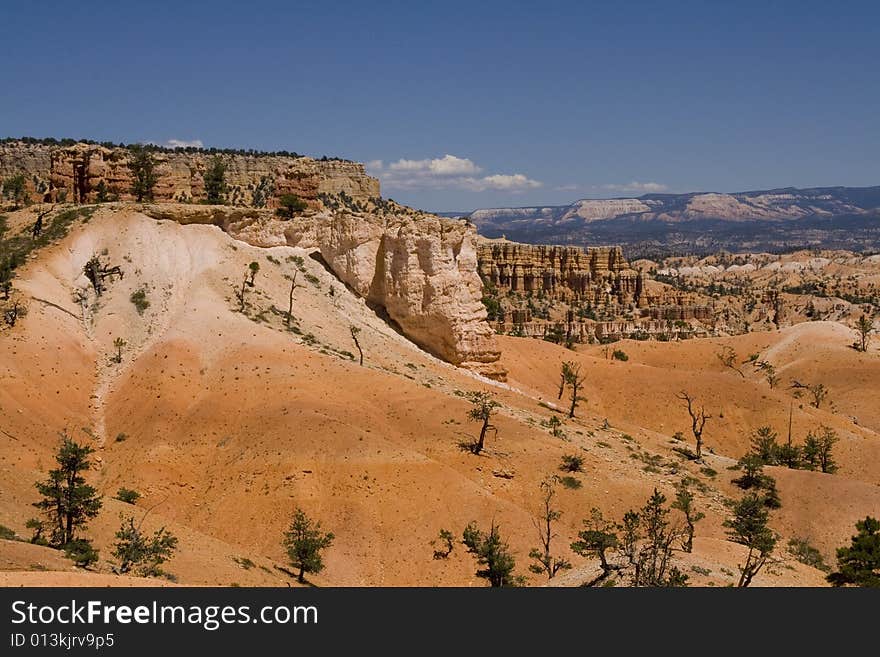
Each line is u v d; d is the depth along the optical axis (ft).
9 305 270.05
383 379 273.13
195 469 232.12
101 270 305.94
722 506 244.01
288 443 230.07
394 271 354.33
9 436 222.69
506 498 226.58
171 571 162.81
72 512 168.14
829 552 239.50
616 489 234.99
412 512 213.87
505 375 363.97
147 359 271.08
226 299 305.12
